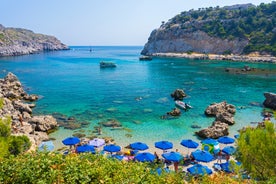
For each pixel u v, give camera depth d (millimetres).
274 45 150875
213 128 34562
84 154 11641
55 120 37812
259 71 99438
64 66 128500
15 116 37719
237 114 44688
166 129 36750
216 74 95062
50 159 10438
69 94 61219
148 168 10742
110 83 78000
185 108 47125
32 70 110938
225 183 11203
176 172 12242
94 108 48062
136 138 33125
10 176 9750
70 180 9336
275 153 11117
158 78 87875
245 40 169250
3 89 56625
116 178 9672
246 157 11875
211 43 185375
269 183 10539
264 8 191875
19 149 16734
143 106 49656
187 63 137625
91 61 159250
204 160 24047
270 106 48875
